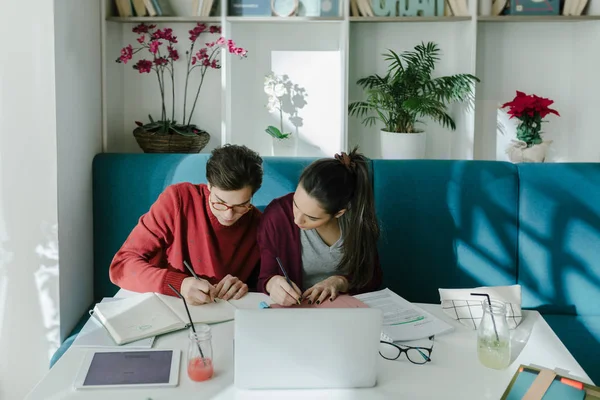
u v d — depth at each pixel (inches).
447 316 71.5
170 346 61.9
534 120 112.6
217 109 124.2
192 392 53.5
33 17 87.0
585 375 57.6
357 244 81.0
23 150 89.0
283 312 53.4
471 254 100.2
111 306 69.2
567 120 126.0
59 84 89.5
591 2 119.2
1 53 87.9
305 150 127.6
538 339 65.7
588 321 97.8
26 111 88.5
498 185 99.5
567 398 52.5
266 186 100.3
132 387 53.7
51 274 90.9
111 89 115.8
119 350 60.3
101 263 103.3
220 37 117.1
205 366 55.3
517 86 125.7
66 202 93.0
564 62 125.1
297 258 82.9
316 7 116.6
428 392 54.3
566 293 100.4
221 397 52.8
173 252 87.7
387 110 121.6
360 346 54.1
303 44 125.0
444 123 125.2
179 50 122.7
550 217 99.7
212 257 88.0
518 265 101.0
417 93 117.3
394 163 101.0
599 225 99.4
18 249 91.0
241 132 126.6
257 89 125.9
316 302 71.4
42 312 91.8
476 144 127.2
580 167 100.5
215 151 78.9
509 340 59.1
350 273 82.6
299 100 126.3
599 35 118.7
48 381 54.4
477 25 123.7
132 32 121.6
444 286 100.7
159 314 67.4
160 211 87.3
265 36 124.6
